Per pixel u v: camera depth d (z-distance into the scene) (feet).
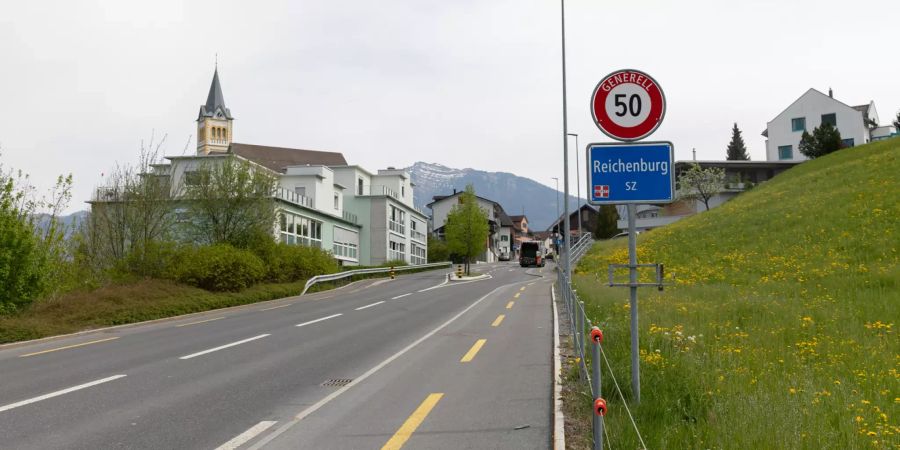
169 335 52.44
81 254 85.66
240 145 267.59
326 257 136.77
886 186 111.04
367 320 61.72
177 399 27.32
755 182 228.02
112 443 20.65
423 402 26.35
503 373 32.55
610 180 21.71
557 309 67.72
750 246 97.60
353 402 26.61
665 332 36.68
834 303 51.37
